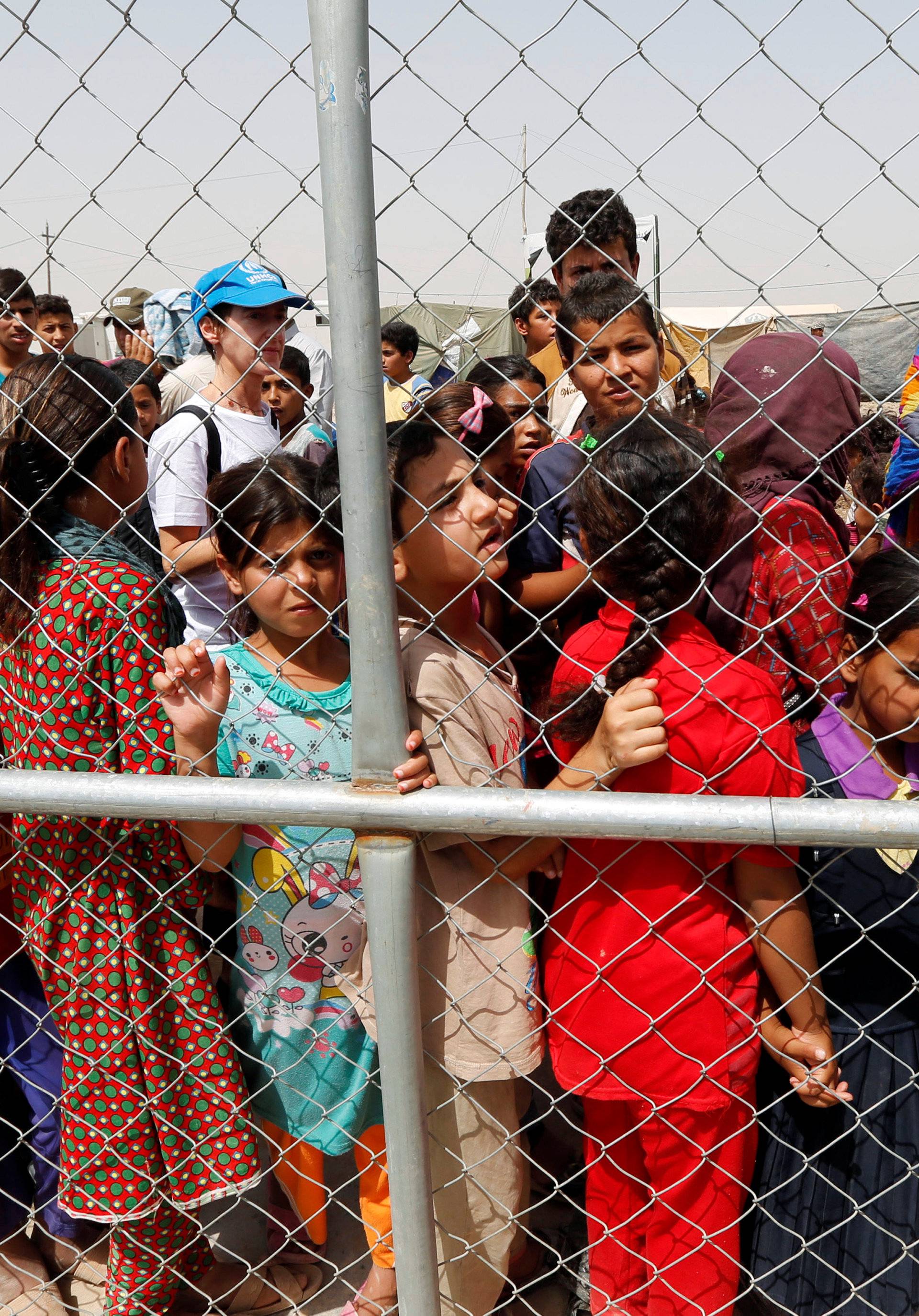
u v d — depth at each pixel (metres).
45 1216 2.02
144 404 3.35
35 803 1.30
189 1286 1.91
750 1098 1.57
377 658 1.21
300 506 1.67
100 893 1.62
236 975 1.82
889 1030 1.56
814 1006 1.50
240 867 1.74
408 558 1.59
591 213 2.30
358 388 1.14
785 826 1.17
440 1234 1.67
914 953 1.54
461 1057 1.58
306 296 1.21
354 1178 1.88
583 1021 1.56
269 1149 2.21
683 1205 1.57
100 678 1.60
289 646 1.80
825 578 1.77
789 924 1.47
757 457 1.81
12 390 1.70
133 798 1.28
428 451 1.53
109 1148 1.67
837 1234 1.61
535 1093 2.31
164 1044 1.68
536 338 3.15
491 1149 1.64
